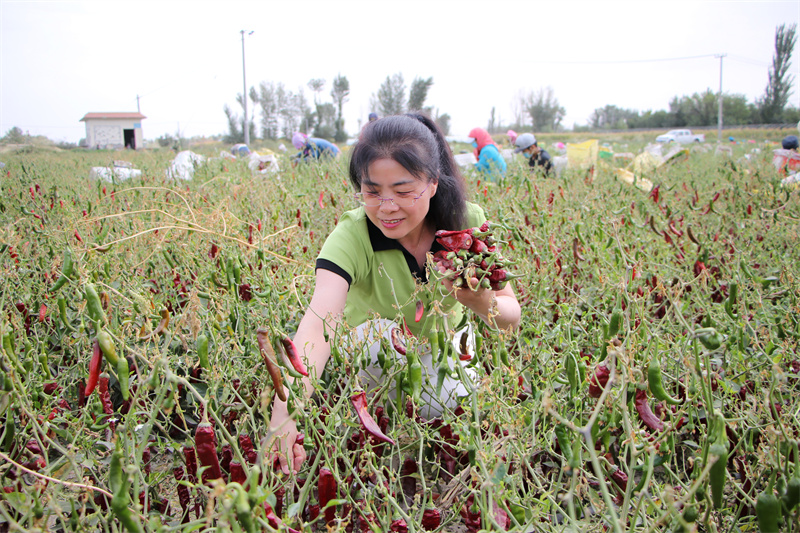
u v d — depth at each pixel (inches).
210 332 86.1
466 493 80.9
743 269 115.1
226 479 80.1
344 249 97.9
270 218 165.6
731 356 97.1
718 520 78.3
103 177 267.0
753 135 1625.2
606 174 286.7
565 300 128.5
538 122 2810.0
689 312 118.9
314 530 88.4
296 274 124.0
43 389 86.0
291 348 65.9
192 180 256.1
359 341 81.5
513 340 112.0
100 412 75.5
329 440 72.6
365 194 87.7
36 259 129.5
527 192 206.2
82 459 77.8
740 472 83.4
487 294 81.7
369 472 73.4
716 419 52.3
